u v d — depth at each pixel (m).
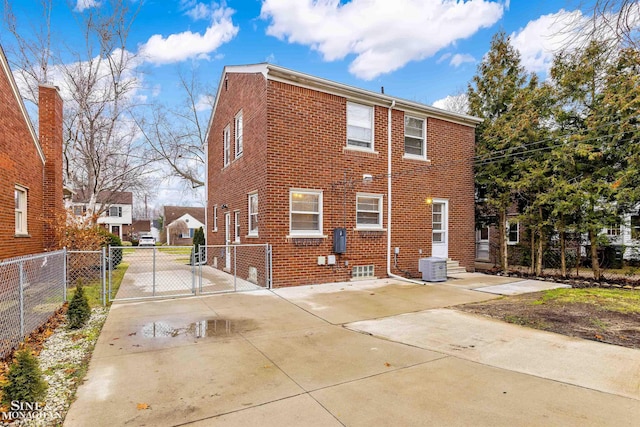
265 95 9.20
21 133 9.51
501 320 6.12
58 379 3.77
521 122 11.41
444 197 12.38
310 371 4.00
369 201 10.87
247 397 3.39
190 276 11.59
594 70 8.60
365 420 2.98
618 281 10.61
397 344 4.94
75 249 10.57
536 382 3.70
